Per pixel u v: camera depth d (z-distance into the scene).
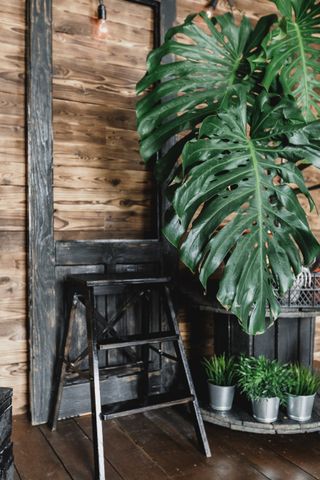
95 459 1.63
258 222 1.68
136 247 2.37
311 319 2.14
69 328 2.06
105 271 2.29
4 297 2.14
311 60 2.01
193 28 1.93
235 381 2.05
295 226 1.71
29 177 2.12
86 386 2.23
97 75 2.35
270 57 1.88
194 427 1.93
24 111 2.17
